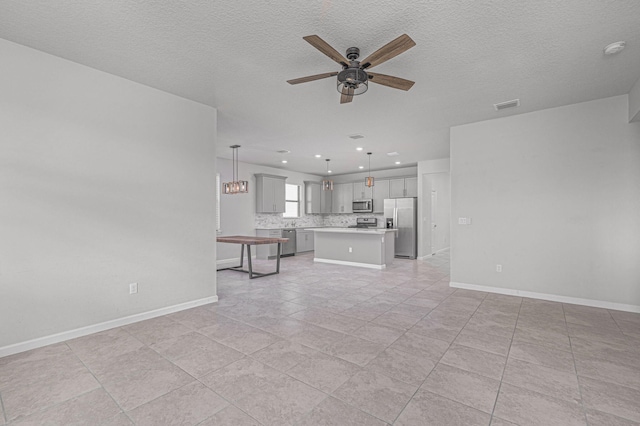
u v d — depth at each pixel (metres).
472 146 4.54
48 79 2.64
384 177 8.90
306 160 7.73
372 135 5.27
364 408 1.79
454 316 3.38
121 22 2.21
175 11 2.08
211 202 3.89
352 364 2.31
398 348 2.58
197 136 3.74
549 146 3.97
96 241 2.91
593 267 3.72
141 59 2.74
